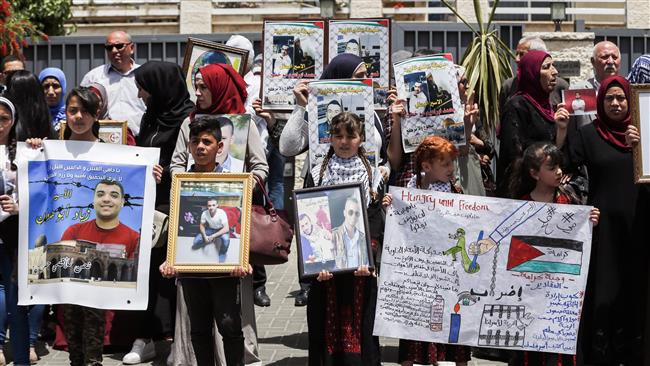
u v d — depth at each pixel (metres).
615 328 7.82
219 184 7.20
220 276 7.11
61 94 9.98
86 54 15.00
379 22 8.58
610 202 7.80
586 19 16.70
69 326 7.52
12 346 7.63
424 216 7.27
